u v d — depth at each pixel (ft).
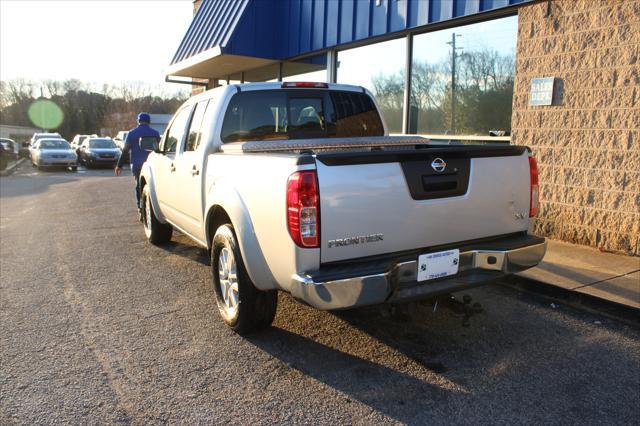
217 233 14.35
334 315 15.40
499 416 10.17
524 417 10.13
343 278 10.66
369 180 11.19
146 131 29.86
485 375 11.79
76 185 58.03
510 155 13.23
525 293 17.24
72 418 10.19
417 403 10.67
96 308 16.22
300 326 14.64
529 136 23.67
